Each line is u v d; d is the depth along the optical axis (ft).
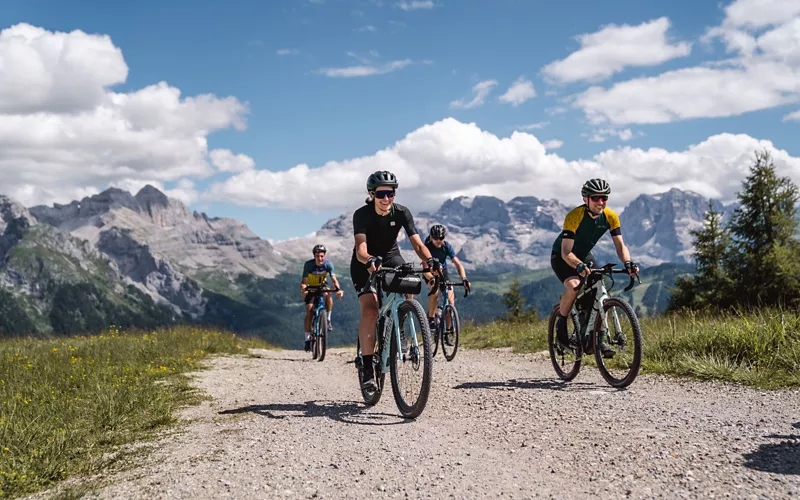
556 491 10.07
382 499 9.93
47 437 14.74
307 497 10.10
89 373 25.14
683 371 21.71
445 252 32.63
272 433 14.70
